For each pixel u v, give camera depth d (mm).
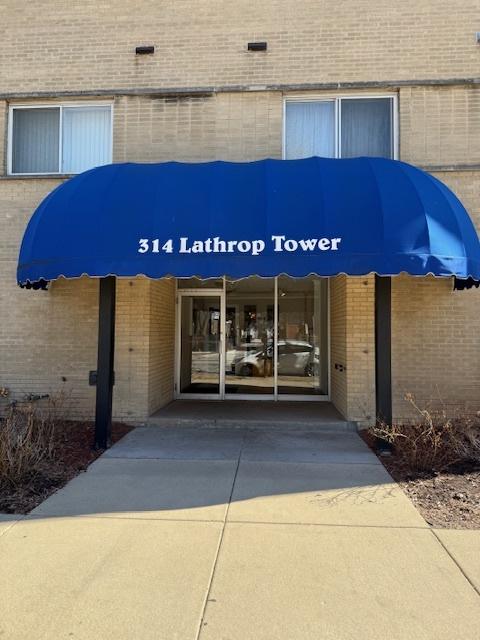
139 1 8656
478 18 8195
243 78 8430
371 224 5695
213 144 8375
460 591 3369
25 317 8438
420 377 7922
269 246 5727
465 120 8086
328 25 8391
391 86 8203
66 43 8734
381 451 6449
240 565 3701
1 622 3057
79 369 8344
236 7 8523
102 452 6582
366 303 8008
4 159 8734
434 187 6223
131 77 8586
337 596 3316
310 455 6480
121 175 6512
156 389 8719
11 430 5992
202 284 10367
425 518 4539
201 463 6152
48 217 6340
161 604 3230
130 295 8234
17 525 4379
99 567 3672
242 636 2932
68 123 8836
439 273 5648
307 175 6168
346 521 4469
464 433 6477
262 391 10211
